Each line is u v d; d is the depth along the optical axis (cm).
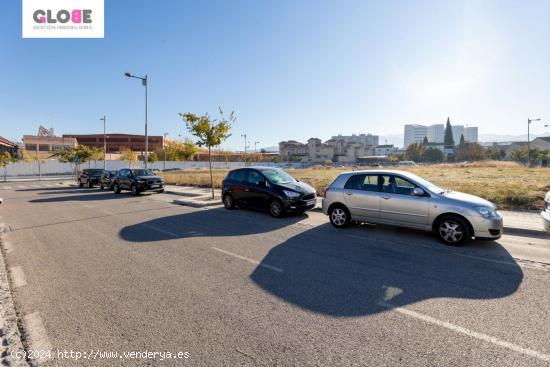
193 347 284
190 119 1379
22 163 4384
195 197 1435
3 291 400
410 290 407
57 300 381
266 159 10756
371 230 755
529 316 338
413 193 659
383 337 298
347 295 393
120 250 598
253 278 450
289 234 723
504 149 11588
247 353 274
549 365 257
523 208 986
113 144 10056
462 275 461
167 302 374
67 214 1040
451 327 316
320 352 276
